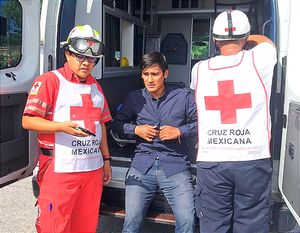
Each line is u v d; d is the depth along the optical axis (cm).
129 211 234
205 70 206
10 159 208
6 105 201
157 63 228
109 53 366
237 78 197
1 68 203
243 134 197
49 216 201
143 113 242
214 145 202
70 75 203
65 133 199
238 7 446
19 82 211
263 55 199
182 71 552
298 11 203
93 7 297
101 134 218
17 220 328
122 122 249
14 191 399
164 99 239
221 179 203
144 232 305
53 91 198
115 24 378
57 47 249
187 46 545
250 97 196
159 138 236
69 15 268
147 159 239
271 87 211
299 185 186
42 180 206
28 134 221
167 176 234
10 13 206
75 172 202
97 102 211
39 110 194
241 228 210
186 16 534
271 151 223
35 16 222
